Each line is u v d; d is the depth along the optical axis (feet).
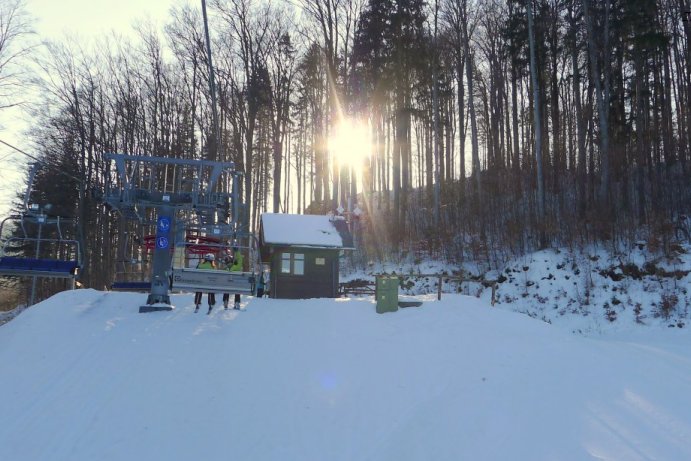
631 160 101.24
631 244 78.07
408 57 112.88
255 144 133.39
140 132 124.06
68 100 115.96
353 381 32.01
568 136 127.13
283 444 24.18
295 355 36.81
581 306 71.26
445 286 87.76
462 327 42.34
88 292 57.26
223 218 62.03
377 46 113.09
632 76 115.14
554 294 75.46
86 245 115.34
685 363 35.58
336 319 47.26
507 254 91.09
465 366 33.81
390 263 102.83
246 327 44.29
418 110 115.44
